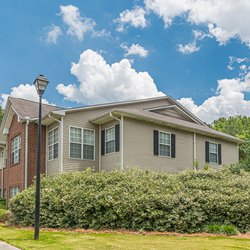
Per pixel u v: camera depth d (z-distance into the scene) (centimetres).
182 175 1327
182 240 869
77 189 1155
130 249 723
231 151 2219
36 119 1752
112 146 1673
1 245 770
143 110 1914
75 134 1691
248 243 828
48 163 1753
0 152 2531
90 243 790
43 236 887
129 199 1071
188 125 1911
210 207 1081
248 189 1193
